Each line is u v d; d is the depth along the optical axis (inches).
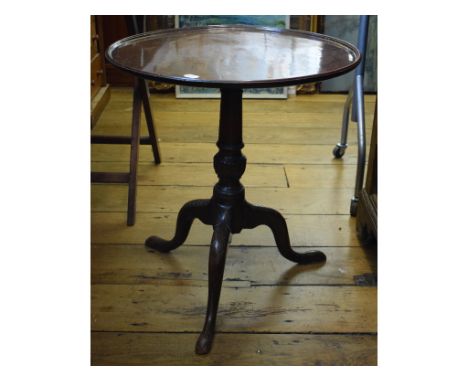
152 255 63.0
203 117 103.2
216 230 53.6
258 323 53.1
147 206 73.0
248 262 62.1
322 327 52.8
